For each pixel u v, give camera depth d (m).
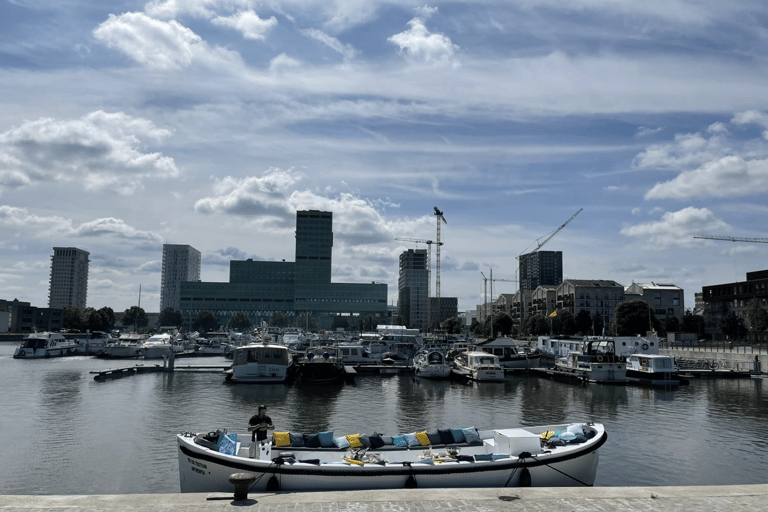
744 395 56.19
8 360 92.94
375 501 13.47
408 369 80.19
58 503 12.98
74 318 187.25
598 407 47.22
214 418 39.78
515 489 14.51
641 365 67.06
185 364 86.56
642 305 127.12
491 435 24.08
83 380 63.97
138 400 48.53
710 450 31.20
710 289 167.62
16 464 27.42
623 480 25.61
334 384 63.53
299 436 21.98
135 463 27.61
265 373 62.22
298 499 13.56
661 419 41.28
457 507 13.12
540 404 48.78
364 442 22.03
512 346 81.88
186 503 13.14
